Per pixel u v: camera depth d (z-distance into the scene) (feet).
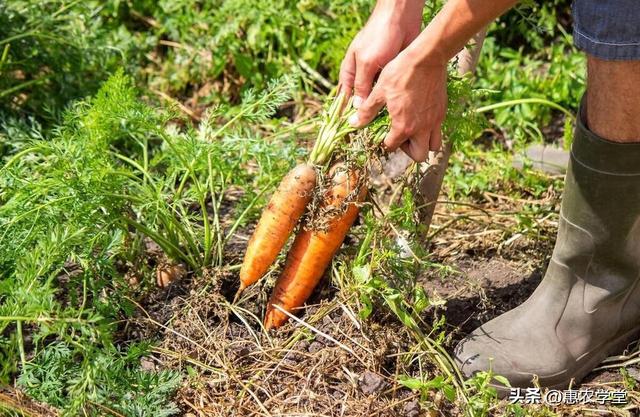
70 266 6.03
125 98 5.76
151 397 5.15
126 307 5.44
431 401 5.19
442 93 5.08
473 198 6.79
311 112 7.72
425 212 5.67
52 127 7.22
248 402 5.24
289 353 5.38
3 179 5.70
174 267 5.84
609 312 5.40
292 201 5.44
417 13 5.18
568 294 5.36
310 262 5.51
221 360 5.40
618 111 4.91
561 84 7.53
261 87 7.84
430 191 5.64
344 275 5.51
